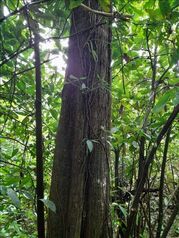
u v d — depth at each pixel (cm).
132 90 237
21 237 227
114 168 264
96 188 166
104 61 174
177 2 135
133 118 246
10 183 157
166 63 231
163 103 132
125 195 232
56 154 170
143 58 221
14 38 164
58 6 152
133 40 223
